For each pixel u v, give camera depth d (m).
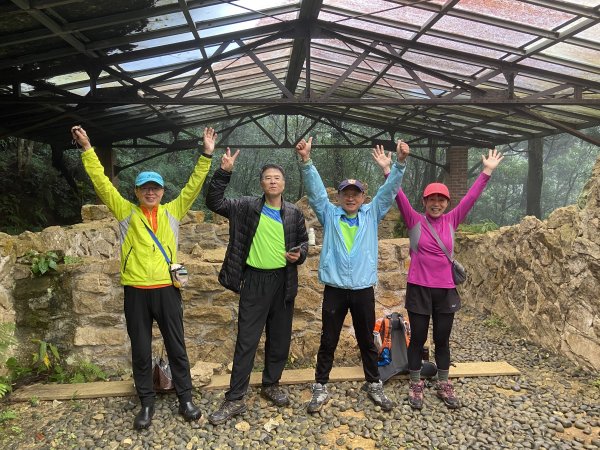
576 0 4.81
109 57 6.43
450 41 6.54
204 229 7.28
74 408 3.29
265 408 3.28
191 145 12.52
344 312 3.26
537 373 4.00
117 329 3.92
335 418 3.16
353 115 13.00
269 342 3.30
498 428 3.03
